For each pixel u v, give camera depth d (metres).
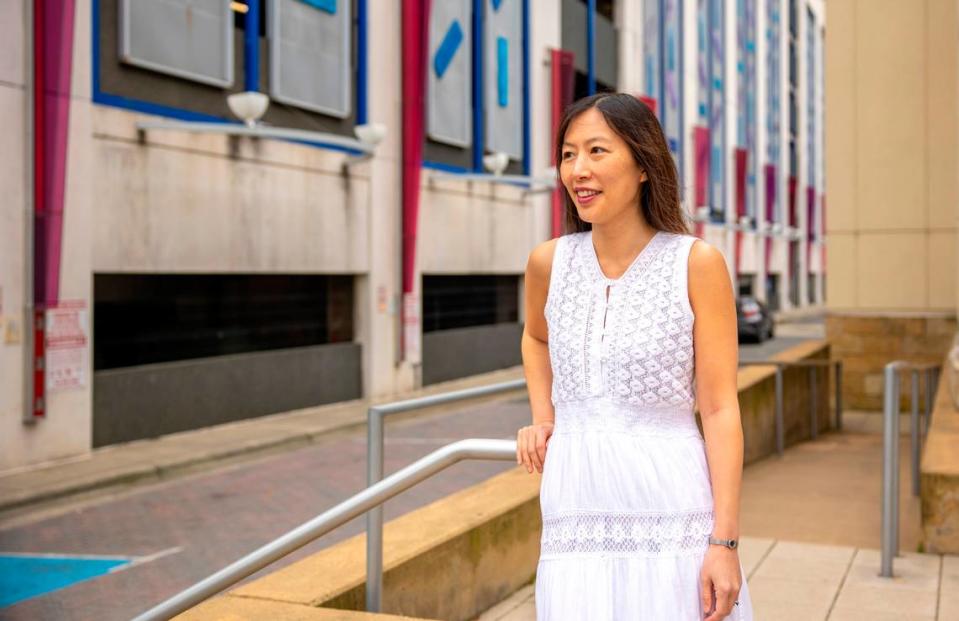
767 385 10.89
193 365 12.62
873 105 15.64
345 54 15.69
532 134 22.50
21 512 8.38
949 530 5.62
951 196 15.19
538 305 2.10
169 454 10.76
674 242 1.88
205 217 12.65
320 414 14.61
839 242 15.85
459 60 19.36
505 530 4.76
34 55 9.98
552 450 1.95
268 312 14.64
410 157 17.25
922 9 15.36
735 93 42.47
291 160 14.42
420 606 3.98
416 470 2.73
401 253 17.41
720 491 1.84
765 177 47.91
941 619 4.42
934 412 8.55
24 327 9.97
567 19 24.86
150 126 11.43
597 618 1.84
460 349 19.92
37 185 10.02
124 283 11.88
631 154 1.86
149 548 7.12
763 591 4.93
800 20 55.31
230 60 12.95
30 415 9.92
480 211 20.48
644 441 1.87
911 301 15.45
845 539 6.80
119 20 11.31
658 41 32.34
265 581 3.60
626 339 1.86
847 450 11.48
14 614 5.57
